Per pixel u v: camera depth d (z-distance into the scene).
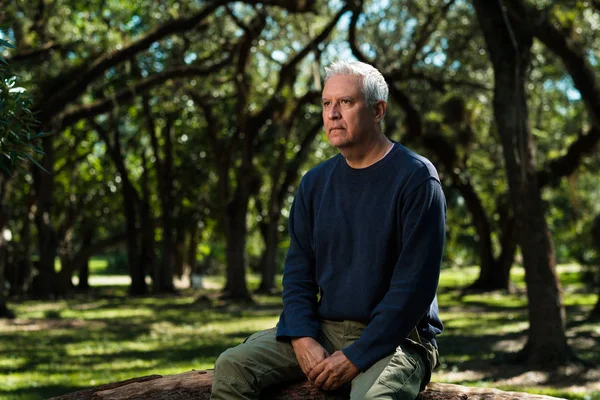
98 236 39.91
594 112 12.67
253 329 16.52
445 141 22.70
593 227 25.41
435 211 2.95
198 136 29.50
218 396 3.10
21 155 3.25
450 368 10.96
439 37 20.44
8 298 26.67
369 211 3.03
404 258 2.93
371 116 3.05
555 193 30.23
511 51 10.75
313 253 3.24
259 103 27.00
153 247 30.14
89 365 11.43
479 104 22.66
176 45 21.89
